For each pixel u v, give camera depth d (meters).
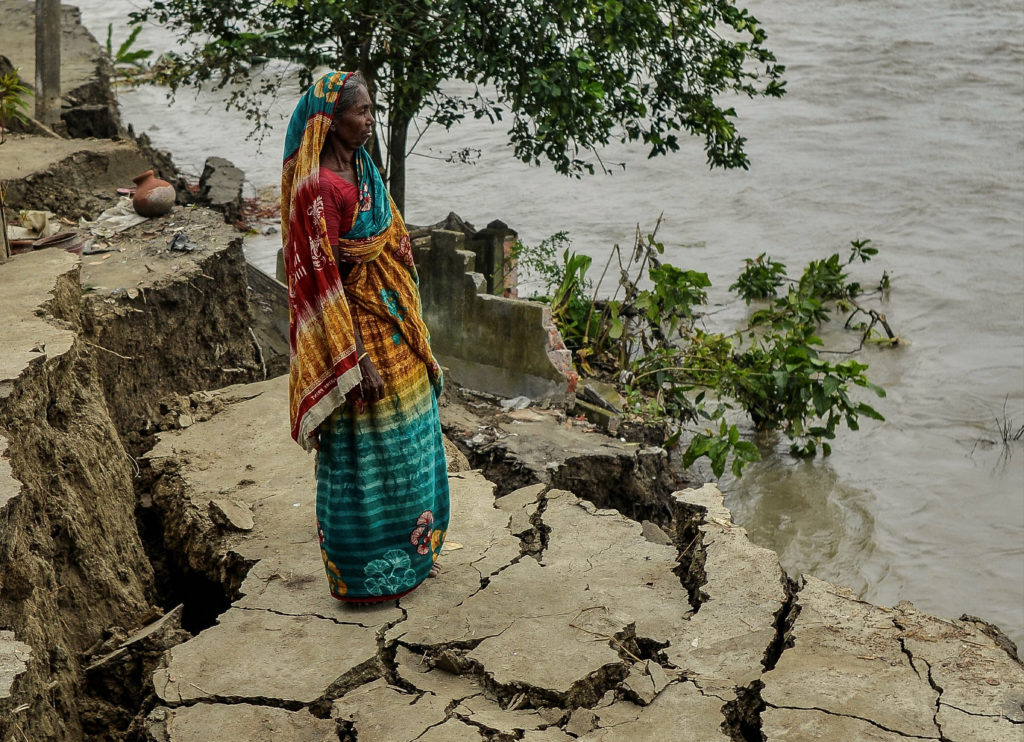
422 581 4.46
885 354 13.02
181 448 5.82
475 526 5.01
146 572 5.33
